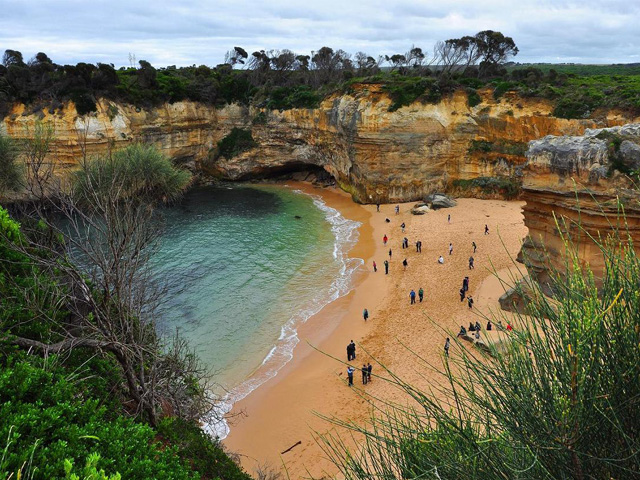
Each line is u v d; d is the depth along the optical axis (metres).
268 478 14.57
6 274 10.09
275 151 70.31
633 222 19.55
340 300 32.75
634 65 149.00
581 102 47.09
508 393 3.43
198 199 61.81
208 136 72.12
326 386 22.19
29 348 8.41
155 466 6.78
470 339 22.66
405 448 4.19
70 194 10.23
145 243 10.49
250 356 25.97
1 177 28.33
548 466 3.16
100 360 9.73
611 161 20.34
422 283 33.84
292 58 81.56
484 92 53.69
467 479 3.47
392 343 25.62
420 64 84.62
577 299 3.19
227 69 82.38
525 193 23.62
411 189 56.59
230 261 40.03
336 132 60.91
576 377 2.87
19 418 6.00
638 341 3.03
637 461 2.95
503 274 33.28
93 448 6.31
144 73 64.25
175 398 11.52
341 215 54.94
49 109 53.34
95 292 10.76
